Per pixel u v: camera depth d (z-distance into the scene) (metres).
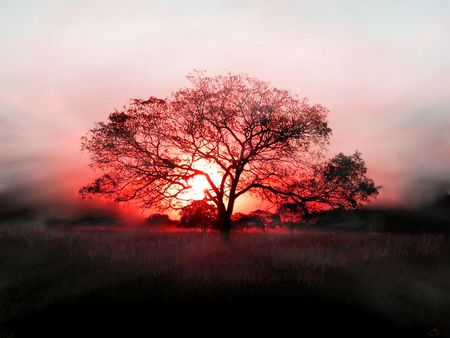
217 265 16.50
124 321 12.11
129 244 20.19
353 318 12.72
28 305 12.94
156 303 13.14
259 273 15.60
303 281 15.04
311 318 12.58
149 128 21.61
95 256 17.59
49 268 16.06
